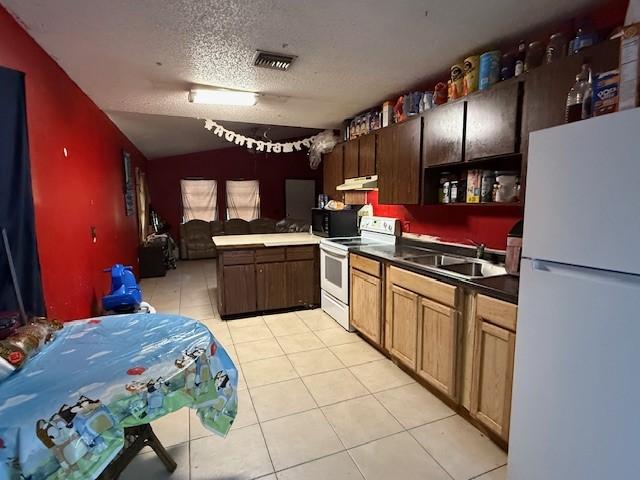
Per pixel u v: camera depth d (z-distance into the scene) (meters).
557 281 1.18
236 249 3.55
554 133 1.17
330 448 1.74
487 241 2.41
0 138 1.55
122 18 1.72
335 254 3.38
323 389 2.26
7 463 0.84
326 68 2.40
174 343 1.33
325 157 4.36
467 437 1.81
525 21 1.79
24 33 1.80
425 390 2.25
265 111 3.54
